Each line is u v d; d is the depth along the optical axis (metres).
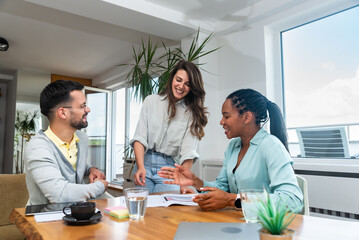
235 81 3.26
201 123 1.96
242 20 3.12
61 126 1.43
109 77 5.59
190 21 3.23
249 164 1.23
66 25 3.61
